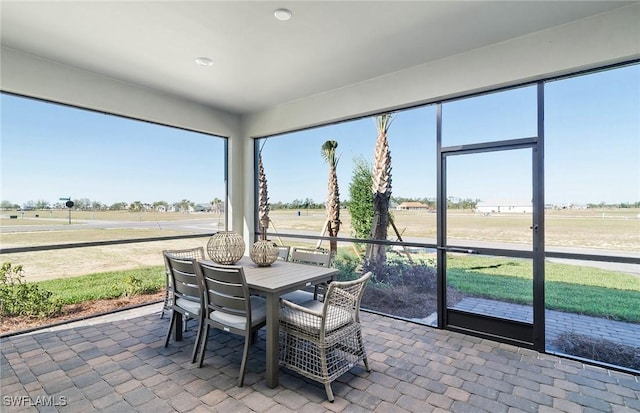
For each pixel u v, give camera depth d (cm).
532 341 290
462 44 297
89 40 288
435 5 237
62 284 365
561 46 265
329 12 245
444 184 345
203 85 401
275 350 226
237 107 494
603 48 248
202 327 266
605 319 262
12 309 330
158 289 454
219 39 286
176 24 261
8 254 329
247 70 355
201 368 251
